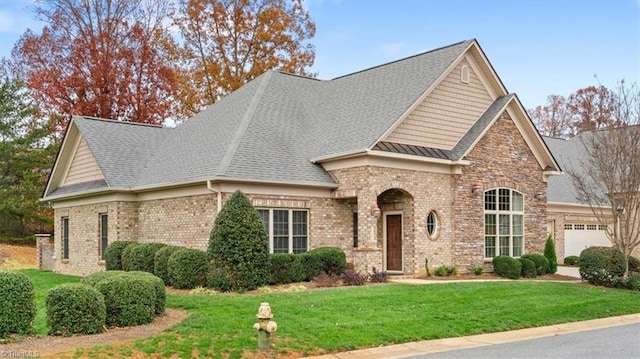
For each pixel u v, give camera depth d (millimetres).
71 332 11414
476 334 13203
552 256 25219
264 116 23000
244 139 20953
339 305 14344
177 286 17734
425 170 21750
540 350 11633
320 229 20922
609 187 22219
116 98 39531
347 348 11328
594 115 57812
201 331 11484
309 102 25672
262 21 40844
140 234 23344
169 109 40969
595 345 12219
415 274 21203
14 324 11234
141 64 40531
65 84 38500
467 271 22547
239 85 39844
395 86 23344
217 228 17328
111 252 22047
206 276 17438
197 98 40531
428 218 21984
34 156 35594
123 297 12227
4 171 35312
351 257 21578
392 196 22188
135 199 23609
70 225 27188
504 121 24312
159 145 26578
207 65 40500
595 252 21750
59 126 37906
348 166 20641
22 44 39344
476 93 23969
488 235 23547
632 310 17141
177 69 41500
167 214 21812
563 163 34250
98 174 24734
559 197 31766
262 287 17281
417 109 21812
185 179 20250
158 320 12797
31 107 37156
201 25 40906
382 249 22500
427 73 22922
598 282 21375
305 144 22500
